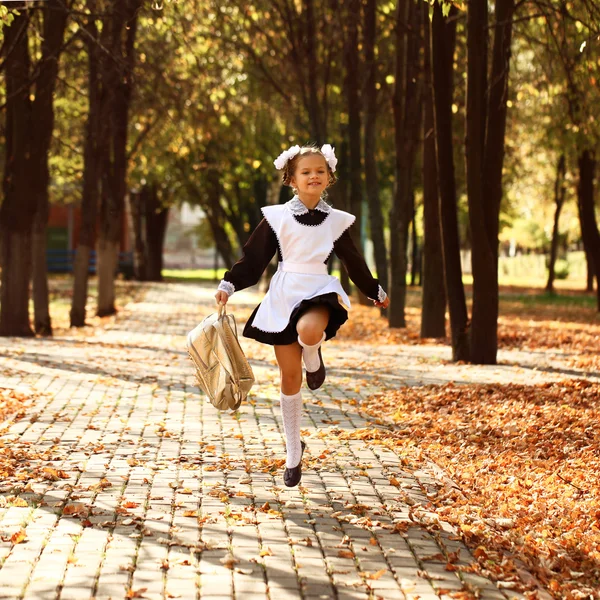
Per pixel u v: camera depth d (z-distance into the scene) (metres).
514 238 61.41
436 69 12.92
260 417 8.70
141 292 34.53
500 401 9.51
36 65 15.38
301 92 22.16
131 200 43.28
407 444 7.56
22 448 7.09
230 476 6.33
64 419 8.39
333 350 15.71
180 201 41.62
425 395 10.09
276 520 5.31
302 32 21.72
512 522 5.46
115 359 13.50
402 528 5.20
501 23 12.09
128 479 6.17
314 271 5.24
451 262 13.50
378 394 10.31
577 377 11.76
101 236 23.73
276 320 5.18
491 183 12.93
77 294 20.47
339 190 24.03
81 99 24.12
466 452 7.31
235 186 36.03
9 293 16.86
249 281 5.28
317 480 6.26
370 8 20.28
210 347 5.24
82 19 16.62
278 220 5.26
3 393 9.77
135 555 4.65
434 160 16.88
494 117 12.70
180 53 20.03
